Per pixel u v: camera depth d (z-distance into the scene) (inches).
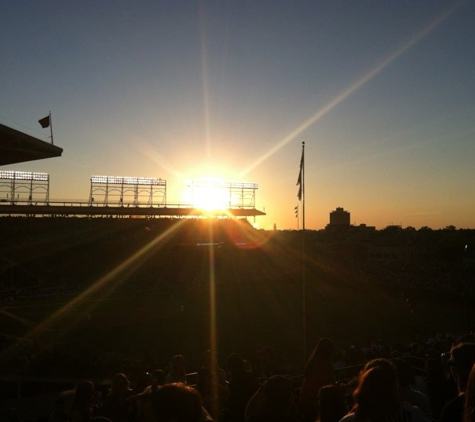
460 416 212.1
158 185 4662.9
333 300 3341.5
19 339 1599.4
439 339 1210.6
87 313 2539.4
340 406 240.8
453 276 4365.2
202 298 3208.7
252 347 1884.8
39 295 2967.5
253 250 5088.6
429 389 346.3
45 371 1187.3
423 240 7682.1
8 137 2134.6
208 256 4569.4
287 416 225.1
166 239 4532.5
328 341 335.0
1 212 3996.1
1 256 3440.0
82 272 3732.8
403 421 193.3
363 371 216.1
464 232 7775.6
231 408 334.3
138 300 2962.6
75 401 311.1
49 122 2603.3
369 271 4788.4
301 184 1277.1
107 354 1517.0
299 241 7199.8
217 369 446.9
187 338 2071.9
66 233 4033.0
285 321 2502.5
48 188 4153.5
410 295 3567.9
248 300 3196.4
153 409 169.3
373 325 2410.2
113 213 4446.4
